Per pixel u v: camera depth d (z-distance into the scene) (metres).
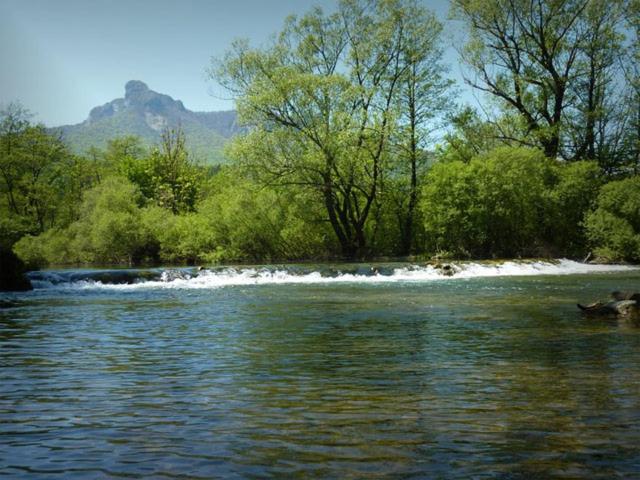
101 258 45.94
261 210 42.31
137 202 57.00
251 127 39.41
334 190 40.97
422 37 41.19
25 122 61.34
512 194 39.12
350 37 41.38
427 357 8.98
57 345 10.59
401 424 5.53
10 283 24.12
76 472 4.46
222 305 17.41
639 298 14.12
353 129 38.50
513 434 5.18
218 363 8.73
